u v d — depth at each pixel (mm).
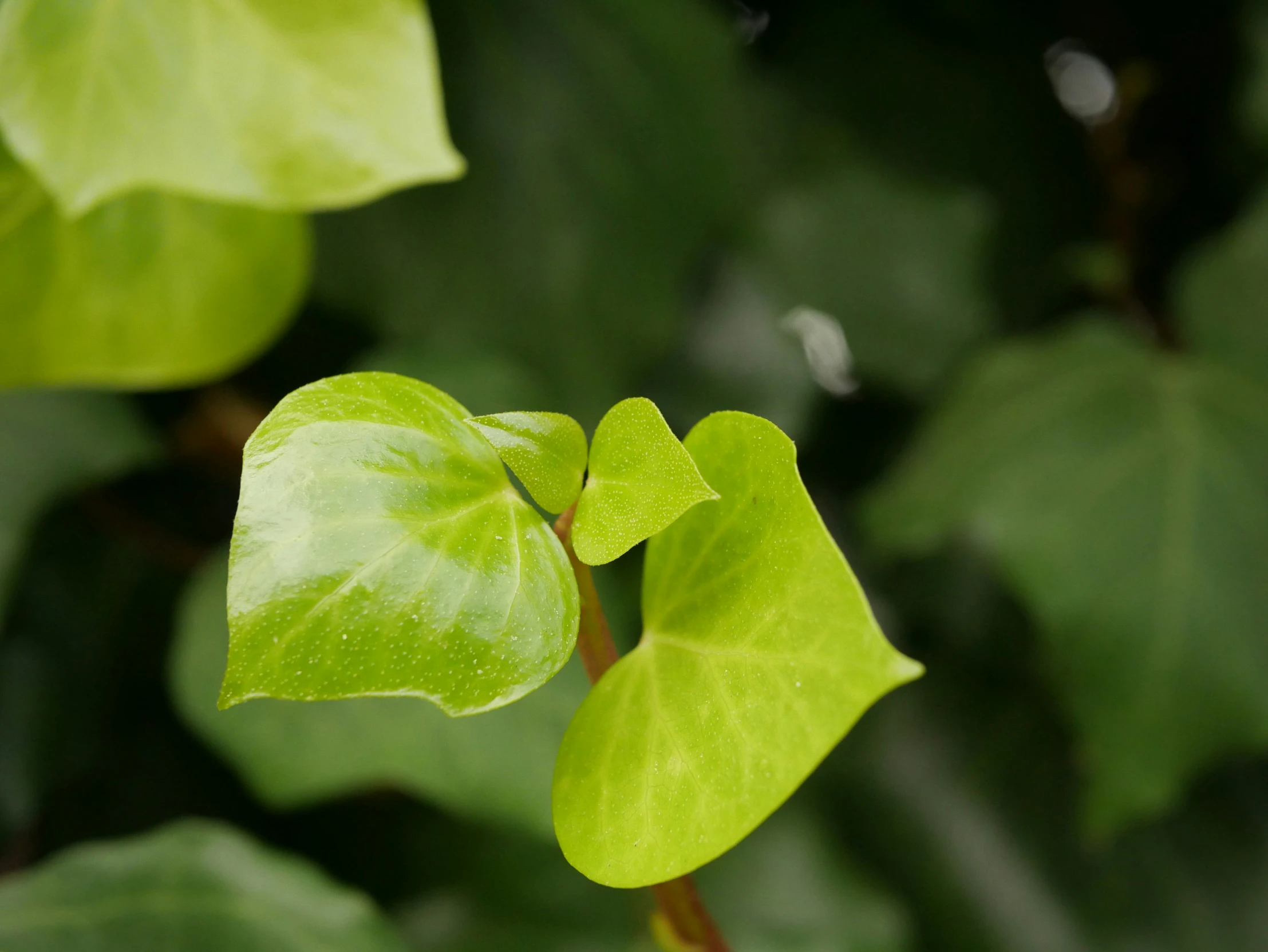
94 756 639
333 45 368
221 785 653
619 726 289
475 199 667
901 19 798
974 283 784
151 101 362
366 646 279
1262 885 709
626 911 609
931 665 746
